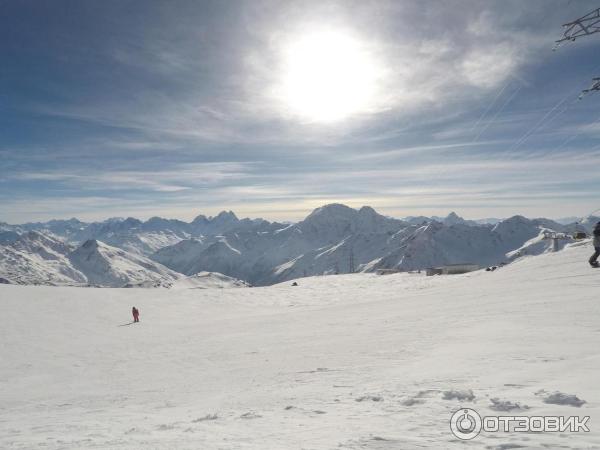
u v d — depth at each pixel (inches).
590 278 1119.0
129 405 506.0
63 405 557.9
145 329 1355.8
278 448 217.3
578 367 363.3
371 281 2743.6
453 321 832.9
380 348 658.2
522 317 733.3
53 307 1685.5
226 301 2073.1
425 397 311.7
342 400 351.6
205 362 781.9
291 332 1052.5
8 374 831.1
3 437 355.3
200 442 246.4
